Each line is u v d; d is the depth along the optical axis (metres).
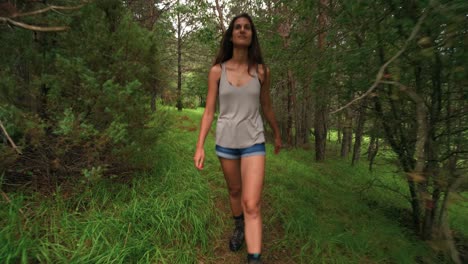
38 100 2.60
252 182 1.68
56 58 2.41
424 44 1.13
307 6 2.45
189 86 7.32
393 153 2.94
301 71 3.12
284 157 6.15
